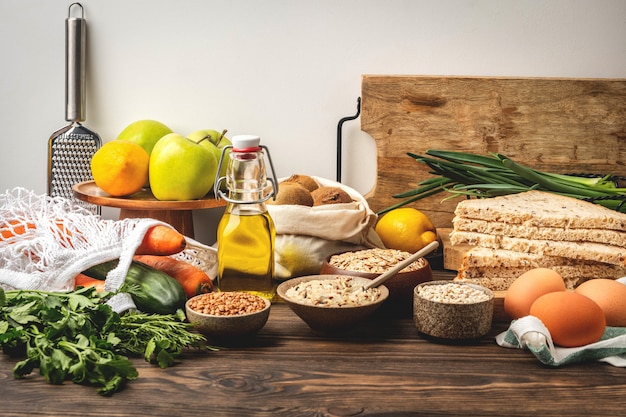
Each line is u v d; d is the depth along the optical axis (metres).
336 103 1.75
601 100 1.68
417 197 1.67
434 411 0.99
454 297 1.23
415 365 1.13
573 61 1.72
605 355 1.14
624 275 1.35
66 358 1.05
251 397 1.02
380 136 1.71
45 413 0.97
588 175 1.66
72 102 1.74
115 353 1.14
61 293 1.22
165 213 1.58
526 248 1.36
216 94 1.76
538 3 1.69
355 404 1.00
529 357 1.17
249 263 1.38
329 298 1.21
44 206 1.45
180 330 1.18
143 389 1.04
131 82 1.76
